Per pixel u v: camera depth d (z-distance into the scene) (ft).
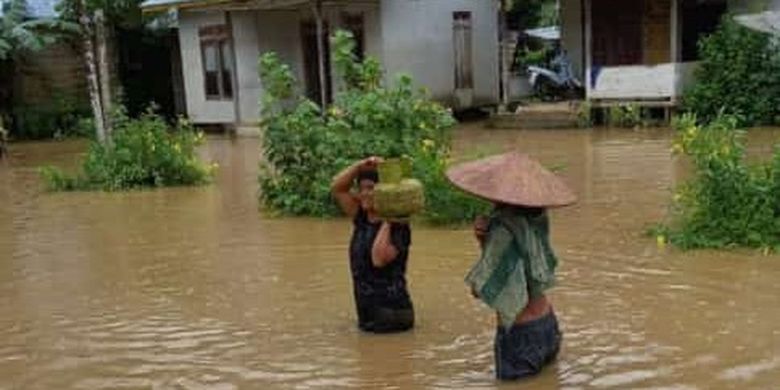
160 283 30.55
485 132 77.41
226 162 65.41
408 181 23.49
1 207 49.37
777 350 21.39
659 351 21.62
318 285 29.09
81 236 39.65
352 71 43.52
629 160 54.54
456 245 33.73
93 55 58.90
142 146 53.62
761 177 32.48
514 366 19.95
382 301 23.67
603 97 77.41
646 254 31.01
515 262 19.30
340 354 22.41
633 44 78.02
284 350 22.94
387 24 82.33
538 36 119.96
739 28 72.13
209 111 93.45
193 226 40.29
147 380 21.38
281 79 42.57
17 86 100.27
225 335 24.44
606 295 26.48
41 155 80.28
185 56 95.50
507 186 19.44
